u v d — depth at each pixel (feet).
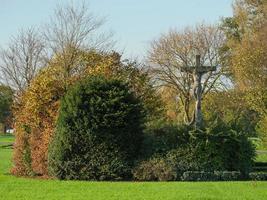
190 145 86.33
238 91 201.16
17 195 62.75
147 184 74.38
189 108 220.23
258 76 164.35
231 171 85.40
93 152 84.74
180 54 223.10
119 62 114.21
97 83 86.12
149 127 90.53
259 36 181.16
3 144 263.08
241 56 167.94
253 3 205.16
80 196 61.16
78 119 85.05
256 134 169.58
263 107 162.30
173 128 89.45
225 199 57.72
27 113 98.22
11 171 103.40
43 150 92.73
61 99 89.45
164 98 210.38
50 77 102.53
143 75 115.44
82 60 112.57
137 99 88.07
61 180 83.71
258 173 85.25
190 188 68.39
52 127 93.97
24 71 196.75
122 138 85.25
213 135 86.79
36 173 95.04
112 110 85.15
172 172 82.53
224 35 225.15
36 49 206.90
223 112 208.13
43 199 58.90
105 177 83.92
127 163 84.69
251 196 60.29
